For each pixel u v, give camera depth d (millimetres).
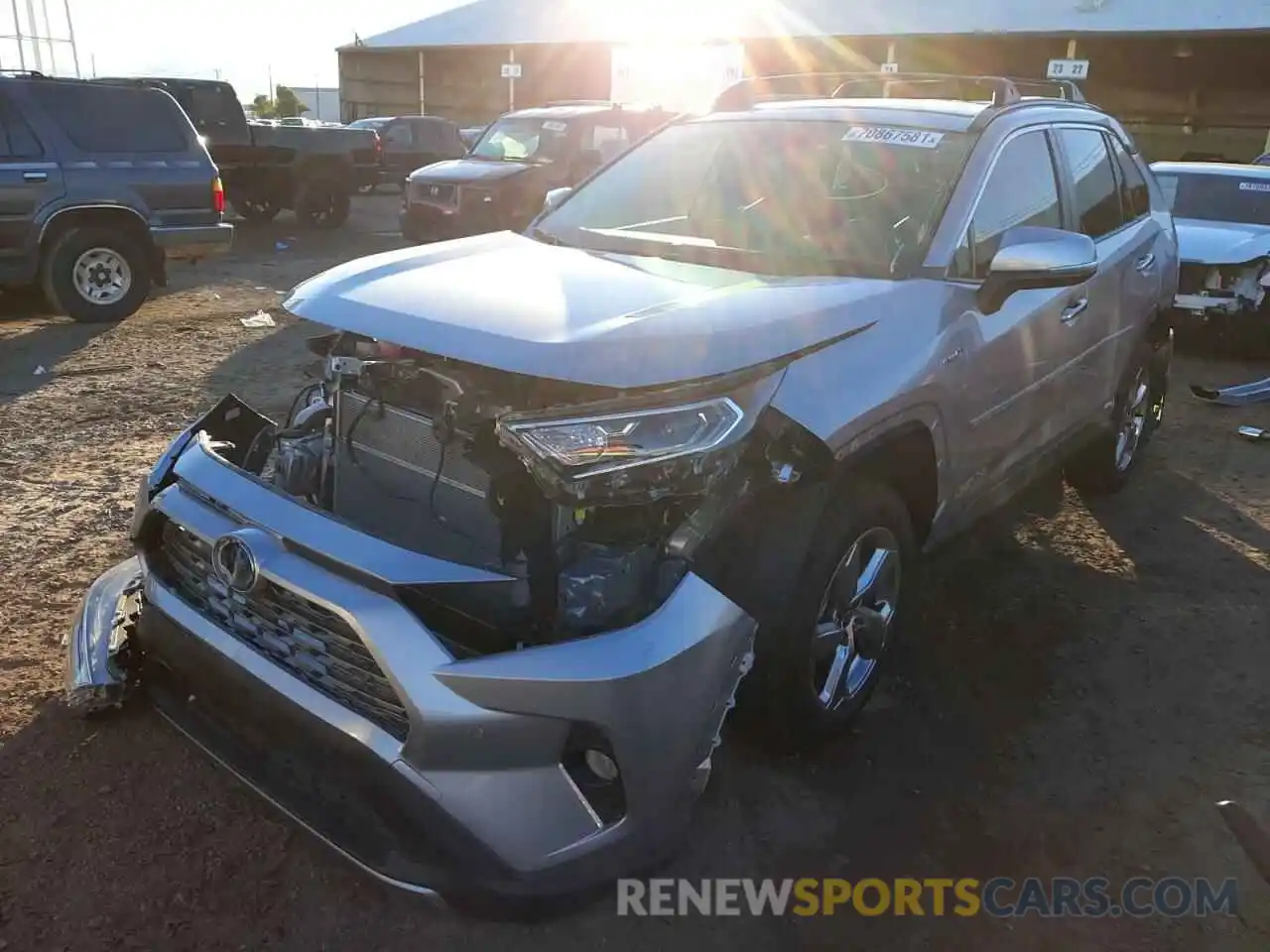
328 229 17516
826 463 2857
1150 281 5172
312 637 2459
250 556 2463
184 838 2836
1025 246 3449
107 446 5746
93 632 3217
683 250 3656
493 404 2551
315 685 2459
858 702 3381
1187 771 3391
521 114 14203
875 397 2975
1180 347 9695
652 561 2564
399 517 2801
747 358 2654
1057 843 3039
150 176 9406
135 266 9422
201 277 12000
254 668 2535
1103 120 5047
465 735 2240
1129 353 5137
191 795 2994
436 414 2680
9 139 8805
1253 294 8867
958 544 5008
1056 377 4238
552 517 2506
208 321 9375
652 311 2754
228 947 2512
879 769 3322
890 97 5215
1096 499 5723
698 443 2475
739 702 3010
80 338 8508
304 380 7262
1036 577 4723
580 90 39156
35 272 9031
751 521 2904
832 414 2824
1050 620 4332
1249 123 30172
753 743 3211
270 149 16531
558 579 2510
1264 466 6383
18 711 3299
